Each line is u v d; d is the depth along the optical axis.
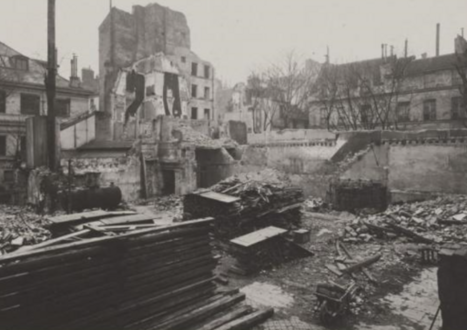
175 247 6.94
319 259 11.16
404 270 9.98
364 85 31.44
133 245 6.22
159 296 6.41
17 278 4.83
